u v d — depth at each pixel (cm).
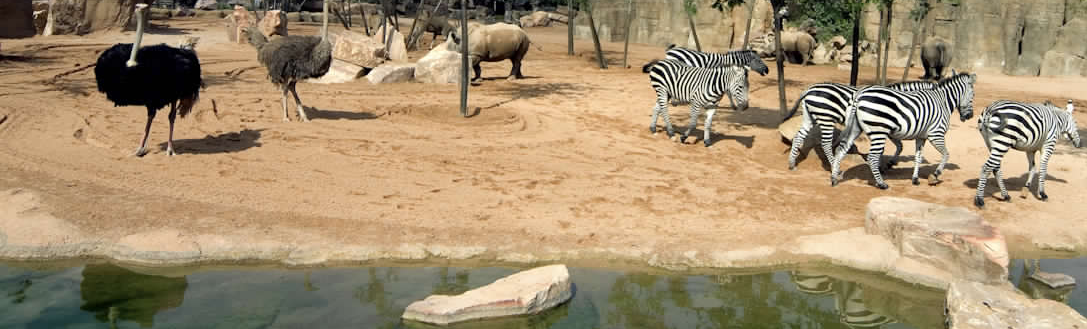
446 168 1029
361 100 1544
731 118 1504
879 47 2130
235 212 808
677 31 3431
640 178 1020
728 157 1166
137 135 1130
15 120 1184
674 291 697
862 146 1246
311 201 857
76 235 726
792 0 1541
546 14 4725
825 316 655
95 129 1153
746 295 695
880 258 759
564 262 745
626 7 3659
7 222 739
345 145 1128
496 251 752
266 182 922
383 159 1059
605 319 632
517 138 1237
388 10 2820
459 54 1895
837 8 1642
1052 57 2681
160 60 938
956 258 725
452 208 858
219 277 686
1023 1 2720
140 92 938
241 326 587
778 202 927
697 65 1505
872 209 809
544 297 645
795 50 2878
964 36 2811
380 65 1872
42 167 930
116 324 584
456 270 721
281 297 648
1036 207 931
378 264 727
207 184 900
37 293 637
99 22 2814
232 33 2855
